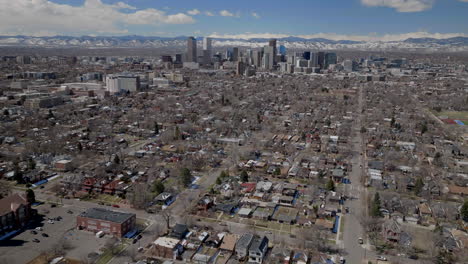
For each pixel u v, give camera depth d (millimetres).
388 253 152125
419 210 192250
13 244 155250
